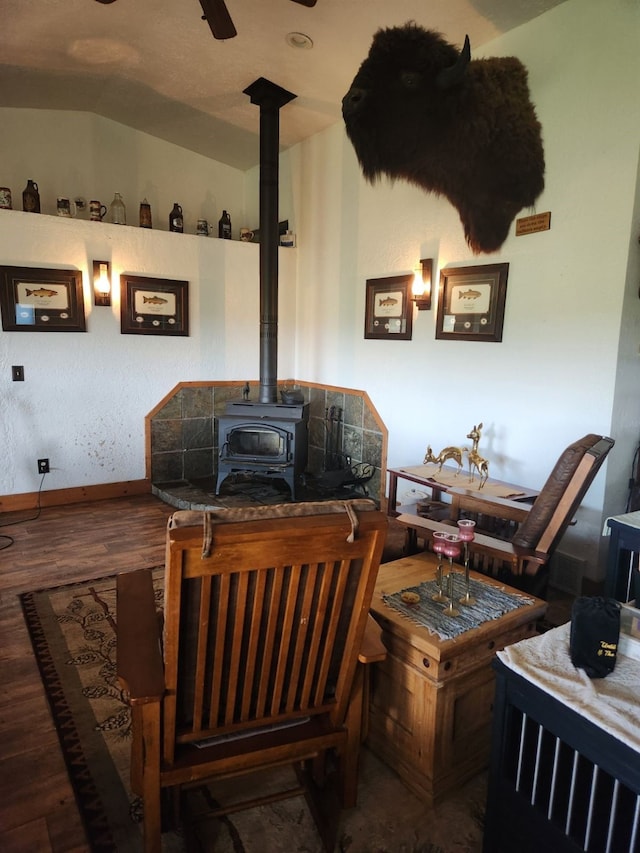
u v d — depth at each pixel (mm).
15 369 4074
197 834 1517
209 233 5367
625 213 2641
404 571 2086
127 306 4438
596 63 2697
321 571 1299
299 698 1467
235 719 1406
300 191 5039
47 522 3977
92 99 4316
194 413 4895
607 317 2748
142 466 4707
